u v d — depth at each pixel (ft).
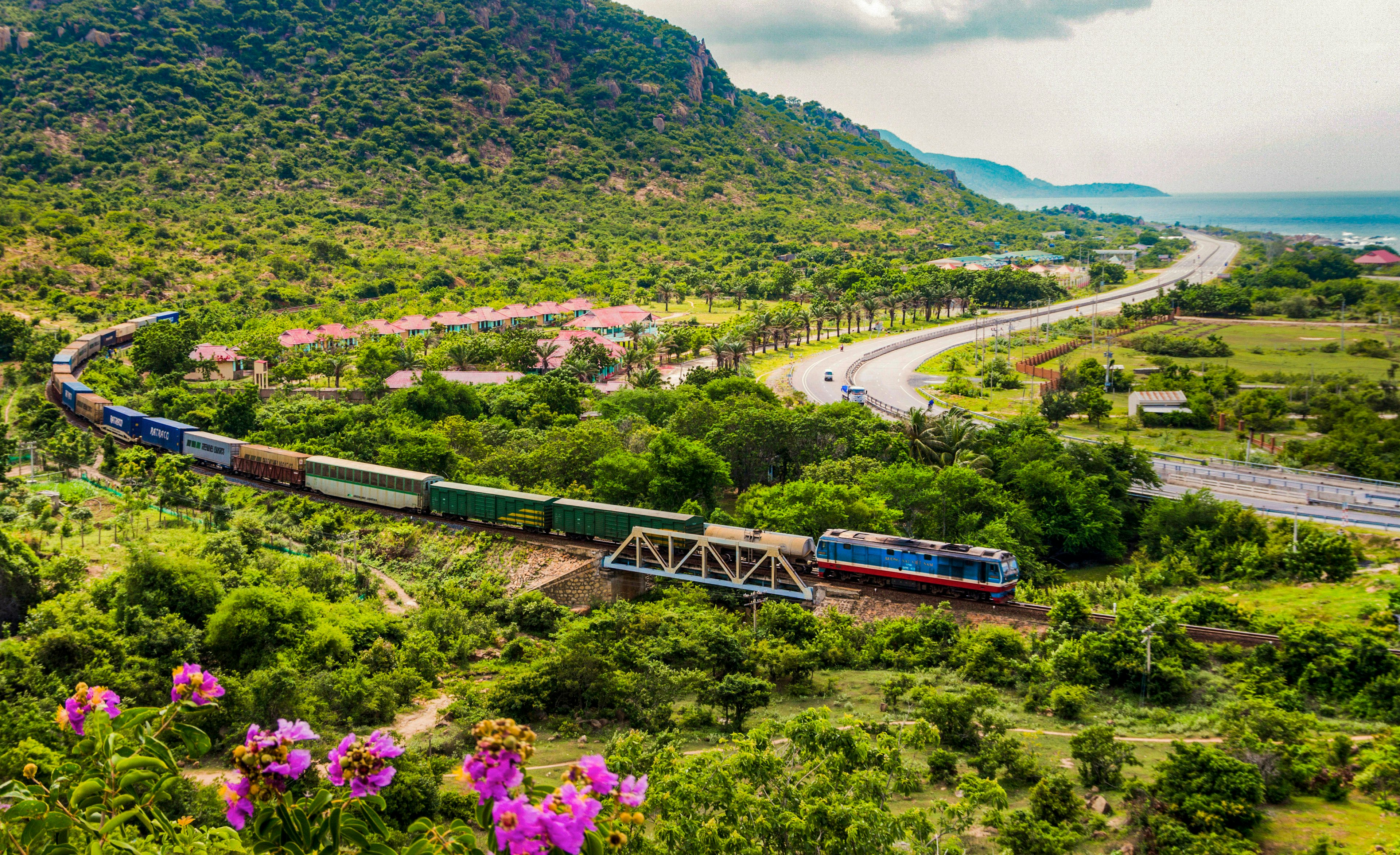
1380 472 411.13
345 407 455.22
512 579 293.02
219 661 231.71
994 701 188.96
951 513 346.74
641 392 476.95
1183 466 424.46
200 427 422.82
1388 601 249.96
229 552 285.84
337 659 237.66
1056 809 152.15
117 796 40.55
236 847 42.24
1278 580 294.25
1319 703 204.13
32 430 419.13
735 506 383.86
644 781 36.11
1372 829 148.56
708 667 225.76
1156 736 190.49
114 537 302.25
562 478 373.81
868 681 227.81
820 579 274.36
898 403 559.79
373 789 36.42
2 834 38.73
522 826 32.07
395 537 318.45
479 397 474.90
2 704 181.78
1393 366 577.84
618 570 289.53
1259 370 624.59
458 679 242.37
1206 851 140.97
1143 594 283.18
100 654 213.25
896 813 154.40
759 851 123.75
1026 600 279.08
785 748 176.45
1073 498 352.08
